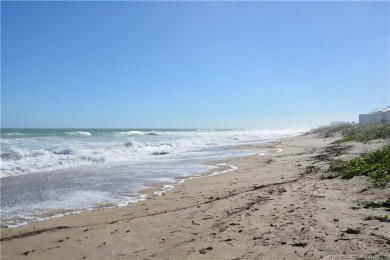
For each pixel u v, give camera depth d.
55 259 4.89
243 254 4.37
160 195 9.30
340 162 11.56
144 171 13.98
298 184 9.13
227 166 15.45
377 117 58.47
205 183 10.88
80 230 6.21
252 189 9.19
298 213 6.00
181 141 33.78
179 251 4.75
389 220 5.13
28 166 14.64
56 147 22.94
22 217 7.25
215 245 4.81
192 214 6.81
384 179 7.57
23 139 32.69
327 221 5.33
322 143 27.86
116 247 5.19
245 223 5.73
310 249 4.27
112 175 12.88
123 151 21.83
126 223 6.42
